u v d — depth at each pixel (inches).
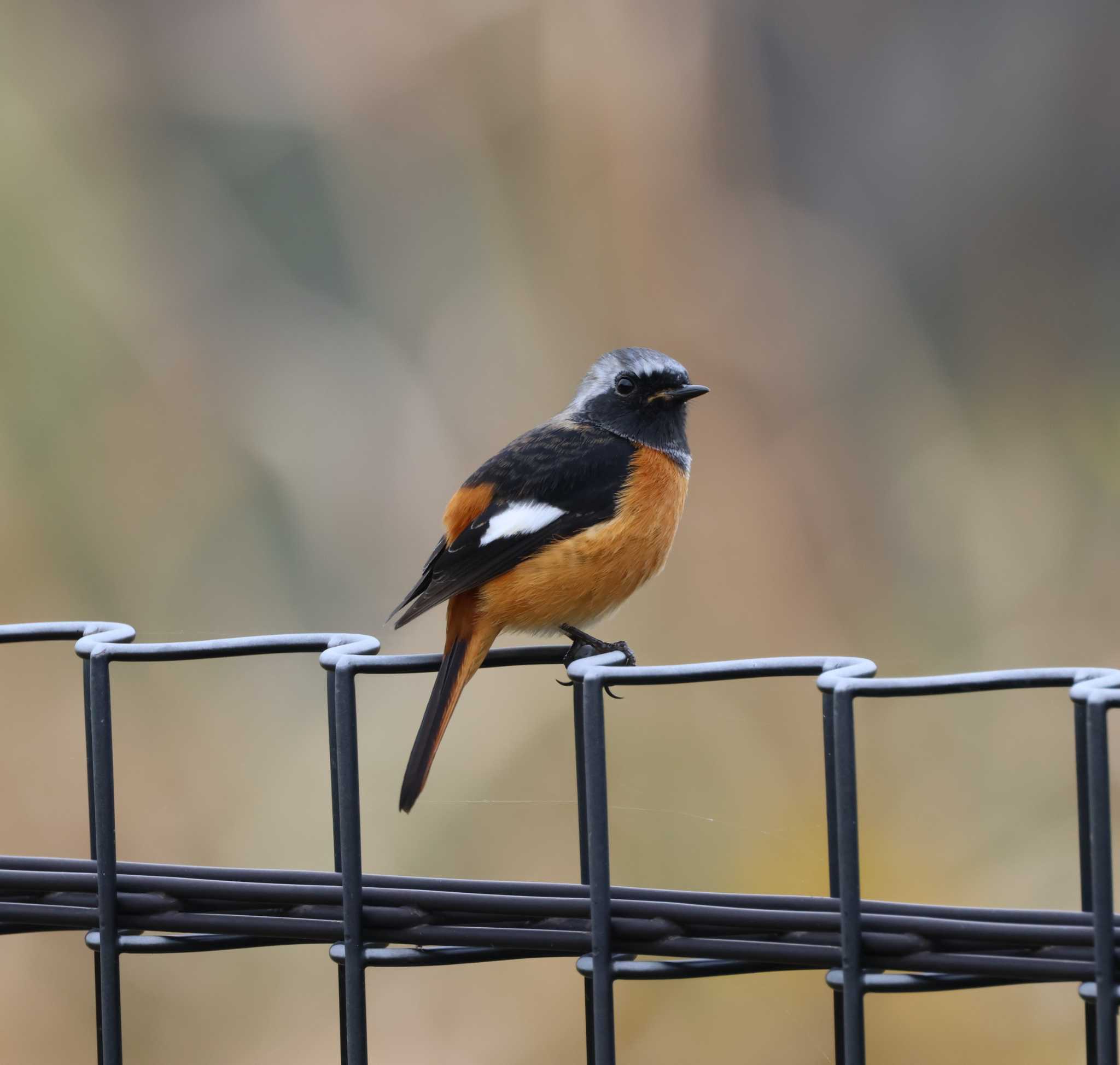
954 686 145.4
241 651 168.9
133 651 167.3
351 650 166.1
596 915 151.9
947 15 725.9
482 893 157.8
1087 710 139.3
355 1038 158.6
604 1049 152.3
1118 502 570.6
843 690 145.1
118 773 450.9
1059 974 142.1
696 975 152.1
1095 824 138.7
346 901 159.0
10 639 180.7
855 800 145.4
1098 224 701.3
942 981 146.1
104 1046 166.4
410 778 220.2
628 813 424.5
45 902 169.2
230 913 164.4
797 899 149.1
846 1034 146.3
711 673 154.9
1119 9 701.9
